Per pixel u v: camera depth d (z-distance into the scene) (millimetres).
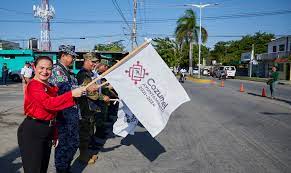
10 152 6582
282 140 8211
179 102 4773
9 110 12055
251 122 10805
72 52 4773
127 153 6805
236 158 6555
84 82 5715
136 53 4676
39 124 3633
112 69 4637
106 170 5688
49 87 3787
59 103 3551
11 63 30719
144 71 4703
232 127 9867
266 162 6324
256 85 34781
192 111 13219
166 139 8125
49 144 3887
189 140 8062
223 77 50562
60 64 4719
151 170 5750
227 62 88875
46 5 40688
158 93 4734
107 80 4660
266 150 7219
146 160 6340
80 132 5887
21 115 10945
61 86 4562
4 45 47281
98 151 6918
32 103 3582
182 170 5773
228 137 8453
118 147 7285
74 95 3648
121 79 4668
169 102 4762
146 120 4676
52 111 3699
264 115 12414
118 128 5766
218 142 7895
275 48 56875
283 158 6617
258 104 16141
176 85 4770
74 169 5684
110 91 8172
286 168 5988
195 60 72375
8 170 5555
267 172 5746
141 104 4691
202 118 11492
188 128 9594
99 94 6117
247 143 7840
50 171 5570
